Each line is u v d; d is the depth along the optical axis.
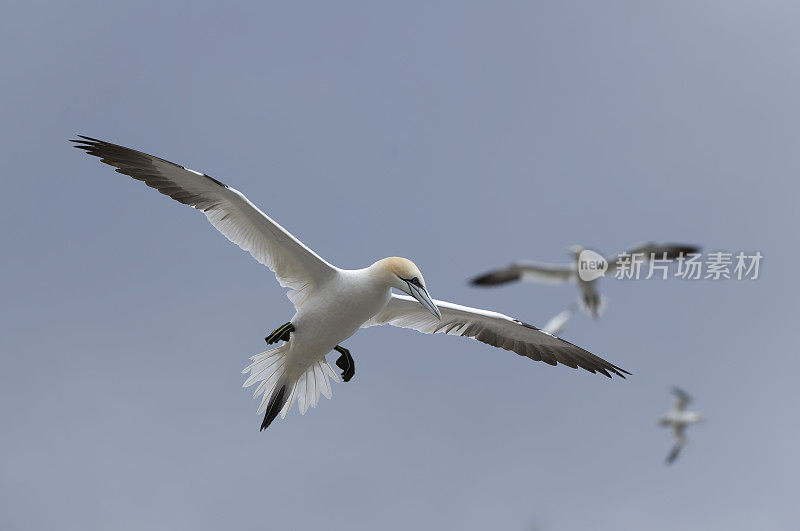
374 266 15.09
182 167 14.34
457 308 16.22
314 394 16.05
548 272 25.14
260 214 14.52
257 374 15.68
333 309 14.98
